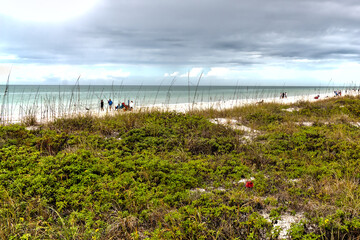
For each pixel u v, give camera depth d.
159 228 3.70
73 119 9.38
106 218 3.97
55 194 4.39
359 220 3.61
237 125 10.39
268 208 4.26
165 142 7.43
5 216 3.74
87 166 5.29
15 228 3.50
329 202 4.35
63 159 5.42
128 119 9.53
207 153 7.06
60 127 8.68
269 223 3.64
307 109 12.92
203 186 5.08
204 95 47.91
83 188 4.57
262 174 5.51
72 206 4.17
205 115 12.23
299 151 7.02
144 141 7.45
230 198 4.36
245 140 8.08
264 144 7.49
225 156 6.61
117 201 4.32
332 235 3.32
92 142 7.12
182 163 6.02
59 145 6.73
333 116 11.28
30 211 3.90
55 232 3.53
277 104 16.39
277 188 4.96
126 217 3.88
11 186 4.39
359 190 4.50
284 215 4.12
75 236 3.45
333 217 3.72
